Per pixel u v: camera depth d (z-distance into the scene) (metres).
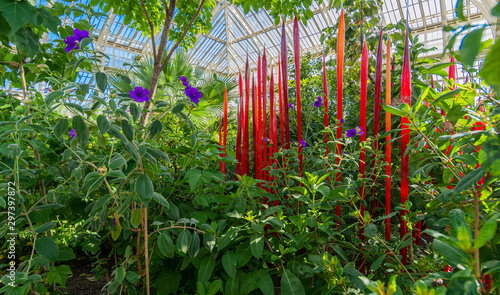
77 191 1.17
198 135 1.35
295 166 1.56
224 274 1.18
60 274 1.09
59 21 1.27
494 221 0.38
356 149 1.58
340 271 0.79
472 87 0.67
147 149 0.98
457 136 0.55
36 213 1.19
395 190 1.58
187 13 2.72
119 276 0.93
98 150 1.55
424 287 0.41
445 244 0.47
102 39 13.66
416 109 0.73
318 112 2.29
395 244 1.08
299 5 2.20
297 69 1.62
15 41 1.09
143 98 1.03
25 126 1.01
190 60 4.33
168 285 1.26
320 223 1.08
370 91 2.27
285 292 0.95
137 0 2.22
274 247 1.22
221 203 1.43
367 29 2.68
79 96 0.92
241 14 14.58
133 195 0.89
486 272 0.40
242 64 18.53
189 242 0.99
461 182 0.56
